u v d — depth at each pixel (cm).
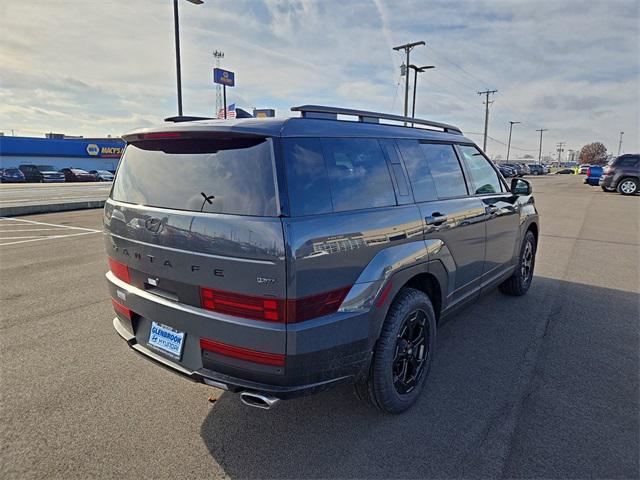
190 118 305
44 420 274
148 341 267
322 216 222
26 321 437
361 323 239
